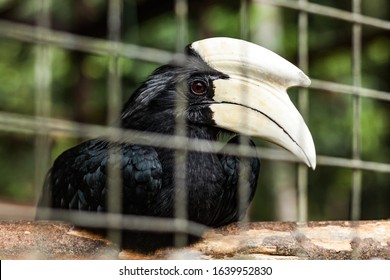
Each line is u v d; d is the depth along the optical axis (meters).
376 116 3.78
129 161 2.45
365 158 3.75
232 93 2.48
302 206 2.47
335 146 3.78
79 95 4.20
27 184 4.26
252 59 2.48
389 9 3.63
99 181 2.45
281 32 3.71
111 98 2.32
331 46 3.66
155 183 2.45
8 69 4.35
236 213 2.51
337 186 3.80
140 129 2.50
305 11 2.43
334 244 2.46
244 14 2.42
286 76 2.46
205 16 3.78
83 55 4.12
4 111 4.29
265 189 3.69
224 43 2.51
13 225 2.39
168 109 2.50
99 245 2.41
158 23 3.90
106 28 3.68
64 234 2.40
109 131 2.52
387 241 2.46
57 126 2.26
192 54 2.51
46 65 2.26
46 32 2.25
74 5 3.68
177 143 2.48
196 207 2.47
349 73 3.86
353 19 2.47
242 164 2.50
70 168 2.49
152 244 2.44
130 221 2.43
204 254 2.45
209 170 2.48
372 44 3.64
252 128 2.47
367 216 3.59
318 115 3.80
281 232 2.45
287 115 2.46
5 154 4.29
